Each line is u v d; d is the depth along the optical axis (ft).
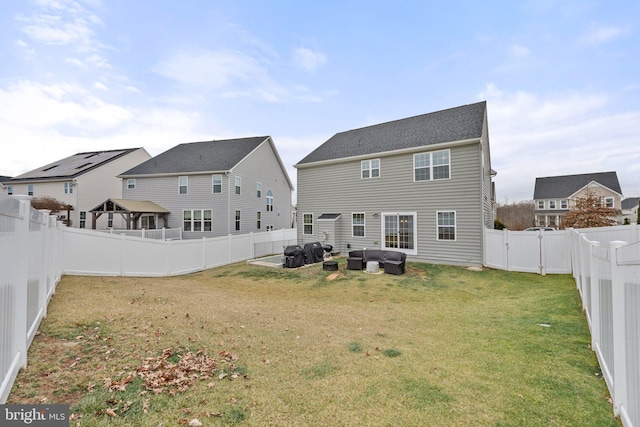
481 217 40.55
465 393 10.44
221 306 22.89
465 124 45.27
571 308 20.77
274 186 90.33
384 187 49.55
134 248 36.70
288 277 37.65
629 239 26.50
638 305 7.29
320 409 9.46
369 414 9.21
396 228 48.32
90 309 18.44
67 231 30.25
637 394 7.38
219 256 49.26
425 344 15.46
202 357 13.05
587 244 16.88
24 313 10.51
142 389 10.06
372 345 15.33
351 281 34.40
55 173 85.35
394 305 24.91
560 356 13.35
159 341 14.40
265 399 9.95
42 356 11.70
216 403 9.57
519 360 13.12
